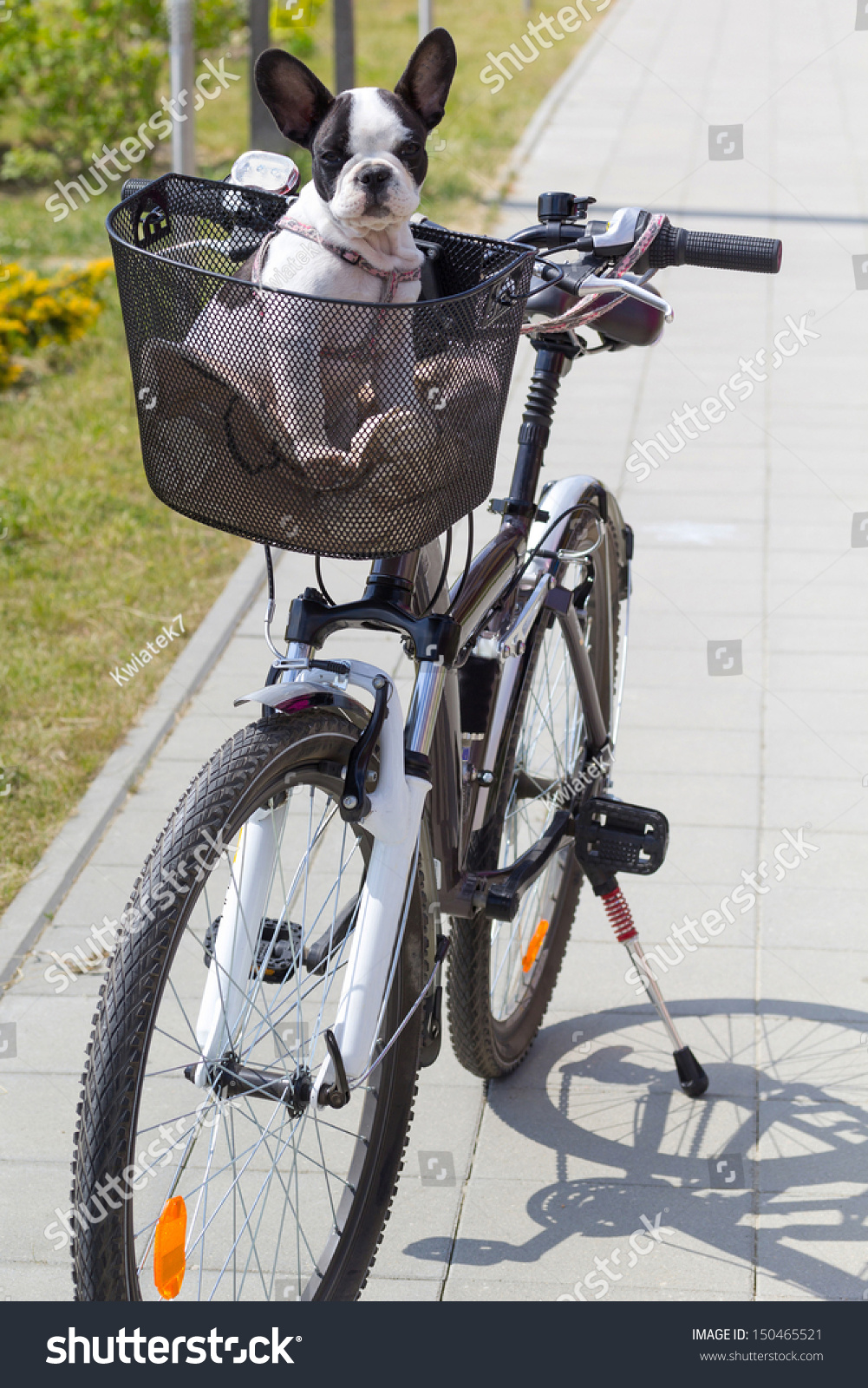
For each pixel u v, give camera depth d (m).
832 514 9.36
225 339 2.76
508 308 3.01
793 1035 5.07
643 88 21.00
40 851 6.15
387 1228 4.28
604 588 5.02
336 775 3.35
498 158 17.62
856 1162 4.48
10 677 7.46
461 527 7.79
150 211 3.19
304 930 3.66
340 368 2.75
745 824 6.29
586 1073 4.94
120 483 9.98
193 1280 4.02
